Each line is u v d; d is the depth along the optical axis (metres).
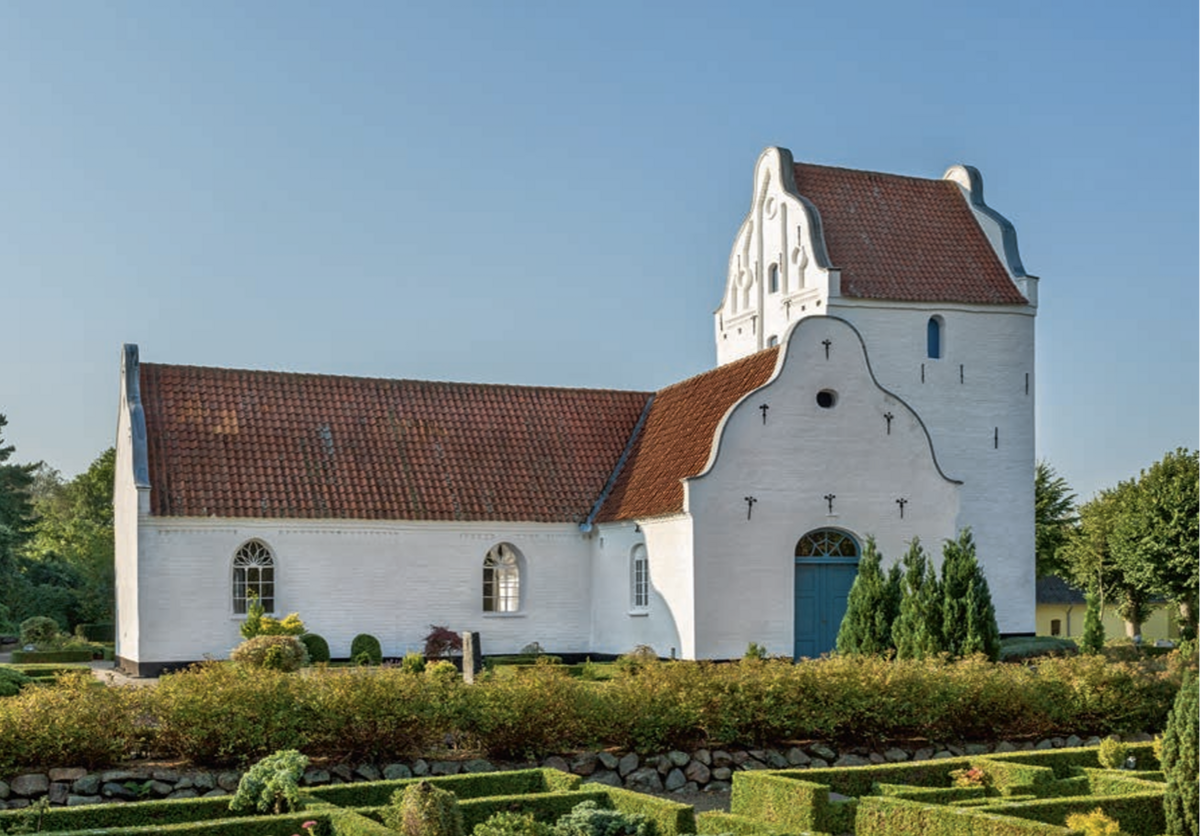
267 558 33.50
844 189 43.16
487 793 16.28
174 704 18.06
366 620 34.19
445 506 35.41
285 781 14.65
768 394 32.59
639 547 34.59
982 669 23.12
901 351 40.47
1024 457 41.66
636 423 40.31
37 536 90.25
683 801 19.36
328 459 35.31
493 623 35.62
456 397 38.97
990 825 13.73
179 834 12.68
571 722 19.61
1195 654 25.20
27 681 24.70
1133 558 57.47
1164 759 14.09
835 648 32.66
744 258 45.69
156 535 32.06
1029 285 41.94
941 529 34.03
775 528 32.34
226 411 35.34
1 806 16.89
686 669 21.23
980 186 44.28
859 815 15.56
